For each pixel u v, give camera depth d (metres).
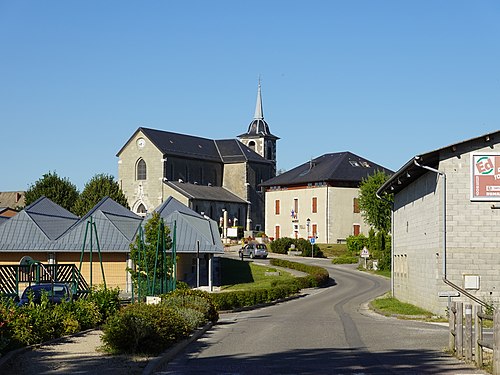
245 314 31.88
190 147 110.25
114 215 51.16
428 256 29.52
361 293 44.78
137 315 16.56
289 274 60.16
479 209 27.28
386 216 81.31
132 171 105.44
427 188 29.77
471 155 27.41
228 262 69.00
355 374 13.73
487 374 13.59
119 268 47.22
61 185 92.69
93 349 16.92
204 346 18.92
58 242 47.97
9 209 77.00
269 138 132.38
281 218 97.69
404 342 19.50
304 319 28.22
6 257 48.34
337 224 92.25
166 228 40.12
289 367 14.80
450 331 17.03
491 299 27.06
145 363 14.72
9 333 16.38
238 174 113.25
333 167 94.06
